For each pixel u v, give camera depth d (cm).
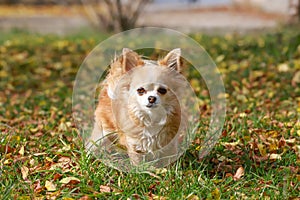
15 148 508
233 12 2180
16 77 970
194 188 421
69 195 412
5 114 700
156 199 407
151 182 437
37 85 922
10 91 882
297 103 721
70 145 510
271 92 776
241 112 662
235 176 451
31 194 409
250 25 1692
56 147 516
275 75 884
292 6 1599
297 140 541
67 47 1218
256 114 642
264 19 1867
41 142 531
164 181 429
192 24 1788
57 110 690
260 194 421
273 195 413
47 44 1256
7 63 1056
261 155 496
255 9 2180
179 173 443
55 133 571
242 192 422
